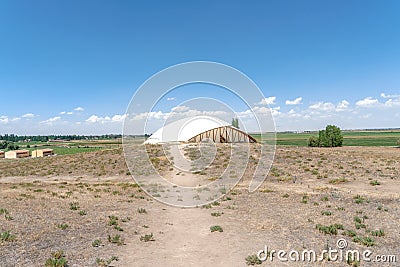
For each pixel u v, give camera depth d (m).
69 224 11.28
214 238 10.44
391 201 16.38
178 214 14.38
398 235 10.70
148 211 14.84
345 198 17.31
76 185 23.92
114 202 16.77
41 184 24.70
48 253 8.35
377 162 30.52
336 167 28.17
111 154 37.59
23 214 12.18
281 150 37.53
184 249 9.31
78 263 7.84
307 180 23.69
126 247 9.31
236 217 13.52
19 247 8.60
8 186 23.41
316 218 13.02
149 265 8.01
